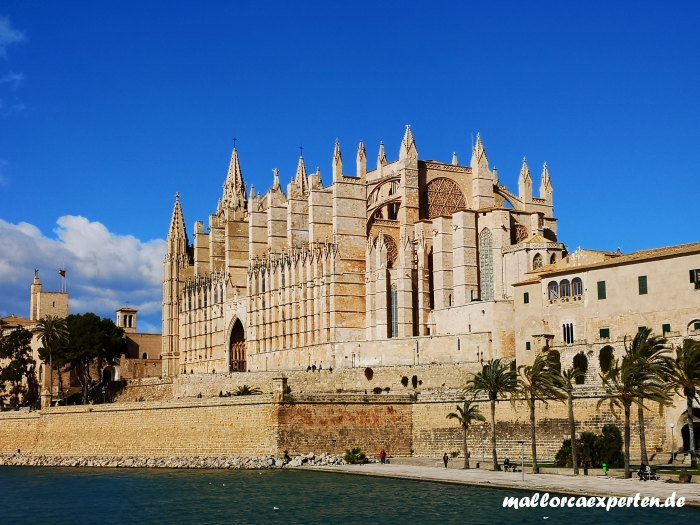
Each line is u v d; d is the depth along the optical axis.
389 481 110.69
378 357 162.50
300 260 187.00
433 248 171.38
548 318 134.75
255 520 90.31
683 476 96.00
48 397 174.12
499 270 165.12
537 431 119.62
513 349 145.38
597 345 124.75
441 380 144.38
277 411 129.62
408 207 180.12
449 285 169.38
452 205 186.25
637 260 125.06
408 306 169.12
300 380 158.75
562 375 117.62
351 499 99.19
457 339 151.00
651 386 97.88
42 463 155.25
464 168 188.00
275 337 193.88
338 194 178.75
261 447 130.88
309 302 183.00
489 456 124.56
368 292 172.62
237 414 135.00
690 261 120.12
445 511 90.19
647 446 110.38
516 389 113.12
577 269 131.62
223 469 130.62
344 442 131.12
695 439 111.44
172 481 120.94
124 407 150.75
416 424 133.00
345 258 177.25
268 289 197.38
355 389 152.25
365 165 183.00
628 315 125.62
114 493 113.00
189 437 140.62
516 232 172.75
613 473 103.50
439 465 122.75
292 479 115.69
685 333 118.06
